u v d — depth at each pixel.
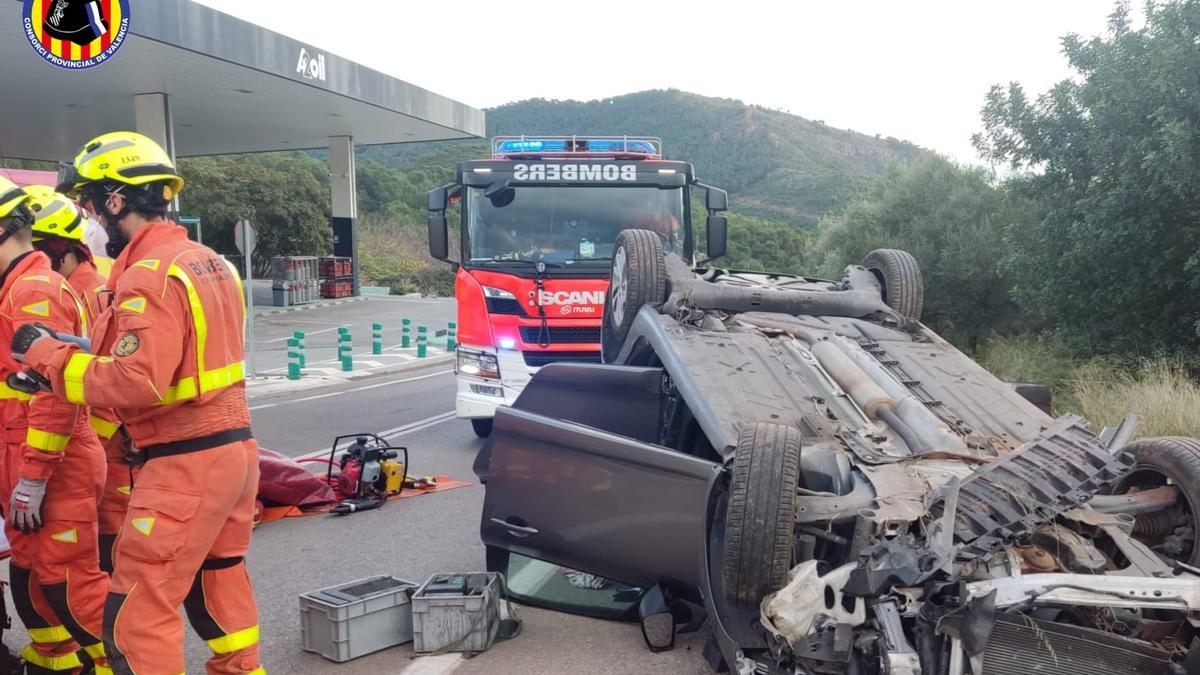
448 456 9.32
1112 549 3.62
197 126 29.34
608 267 8.66
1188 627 3.35
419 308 34.88
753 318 5.55
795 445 3.57
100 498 3.80
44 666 3.88
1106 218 9.65
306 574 5.58
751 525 3.40
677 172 9.19
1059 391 9.94
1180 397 7.75
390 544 6.18
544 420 4.68
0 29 16.52
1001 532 3.28
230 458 3.15
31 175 15.20
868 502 3.67
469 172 8.96
